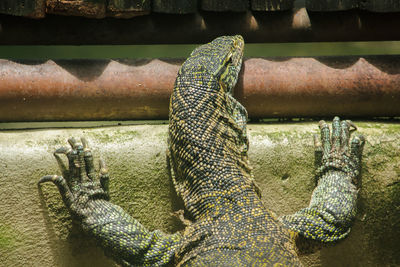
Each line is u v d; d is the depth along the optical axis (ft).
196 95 20.42
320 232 20.29
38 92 21.67
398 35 24.17
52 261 20.80
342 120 23.98
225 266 17.54
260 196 21.01
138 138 21.72
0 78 21.38
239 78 22.70
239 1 22.62
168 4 22.02
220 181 19.72
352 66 23.16
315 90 22.90
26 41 22.74
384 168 22.15
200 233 19.08
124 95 22.34
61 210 20.59
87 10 21.15
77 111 22.40
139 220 21.49
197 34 23.61
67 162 20.76
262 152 21.88
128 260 19.72
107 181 20.63
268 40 24.29
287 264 17.83
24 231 20.34
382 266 23.07
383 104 23.29
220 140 20.24
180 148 20.16
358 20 23.65
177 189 20.52
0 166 20.16
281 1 22.84
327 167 21.76
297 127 22.95
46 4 21.25
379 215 22.45
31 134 21.31
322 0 22.74
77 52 46.52
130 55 46.52
